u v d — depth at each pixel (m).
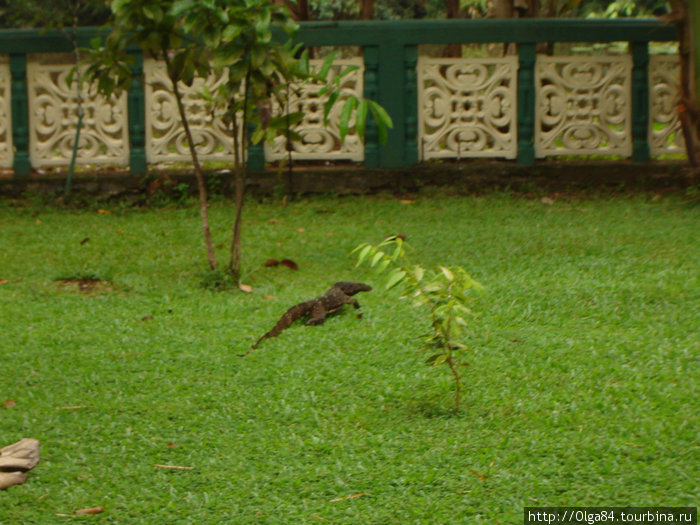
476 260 10.16
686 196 13.68
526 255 10.33
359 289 8.72
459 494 4.77
